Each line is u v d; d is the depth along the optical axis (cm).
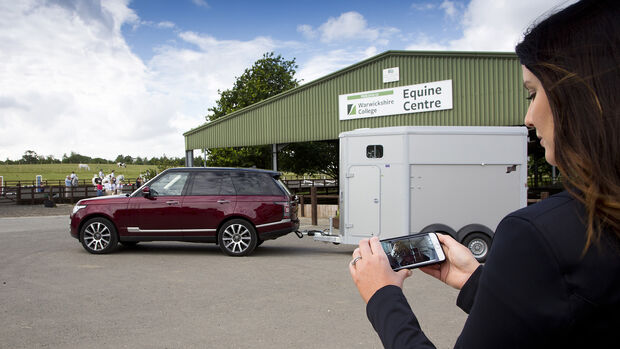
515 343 64
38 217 1777
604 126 61
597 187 60
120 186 2952
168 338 395
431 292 569
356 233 829
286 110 1964
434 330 427
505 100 1475
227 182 863
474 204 801
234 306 498
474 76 1512
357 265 98
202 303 510
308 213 1655
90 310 480
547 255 62
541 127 75
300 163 3200
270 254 872
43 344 380
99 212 852
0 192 2716
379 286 92
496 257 68
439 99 1561
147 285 598
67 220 1641
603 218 58
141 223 848
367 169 820
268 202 846
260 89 3312
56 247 942
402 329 81
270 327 427
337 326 430
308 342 387
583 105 64
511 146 804
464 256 118
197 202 845
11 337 396
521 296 63
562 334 61
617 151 60
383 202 811
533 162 2336
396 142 800
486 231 791
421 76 1595
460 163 798
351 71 1756
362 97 1728
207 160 3153
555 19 70
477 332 68
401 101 1636
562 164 67
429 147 796
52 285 596
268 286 595
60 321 442
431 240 123
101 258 809
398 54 1627
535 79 75
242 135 2134
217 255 852
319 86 1856
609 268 59
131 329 419
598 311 59
